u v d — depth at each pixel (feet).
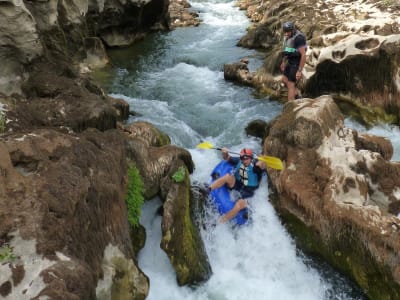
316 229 16.75
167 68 34.99
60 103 19.08
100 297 12.24
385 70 24.22
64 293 9.53
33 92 20.51
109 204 13.88
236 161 19.86
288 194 17.75
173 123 24.91
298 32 24.84
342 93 26.53
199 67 35.14
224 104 27.84
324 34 31.94
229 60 35.94
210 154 22.11
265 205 18.79
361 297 15.89
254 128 23.79
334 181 17.12
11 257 10.13
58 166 12.83
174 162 18.56
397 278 14.70
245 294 16.19
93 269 12.05
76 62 31.14
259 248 17.76
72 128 17.62
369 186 17.99
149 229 17.30
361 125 24.50
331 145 18.71
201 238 17.42
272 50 36.70
